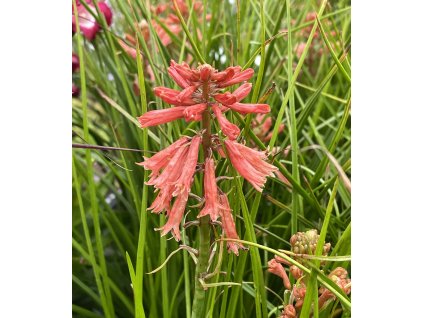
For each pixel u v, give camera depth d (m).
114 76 0.41
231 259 0.25
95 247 0.40
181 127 0.35
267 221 0.37
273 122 0.40
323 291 0.24
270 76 0.37
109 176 0.44
